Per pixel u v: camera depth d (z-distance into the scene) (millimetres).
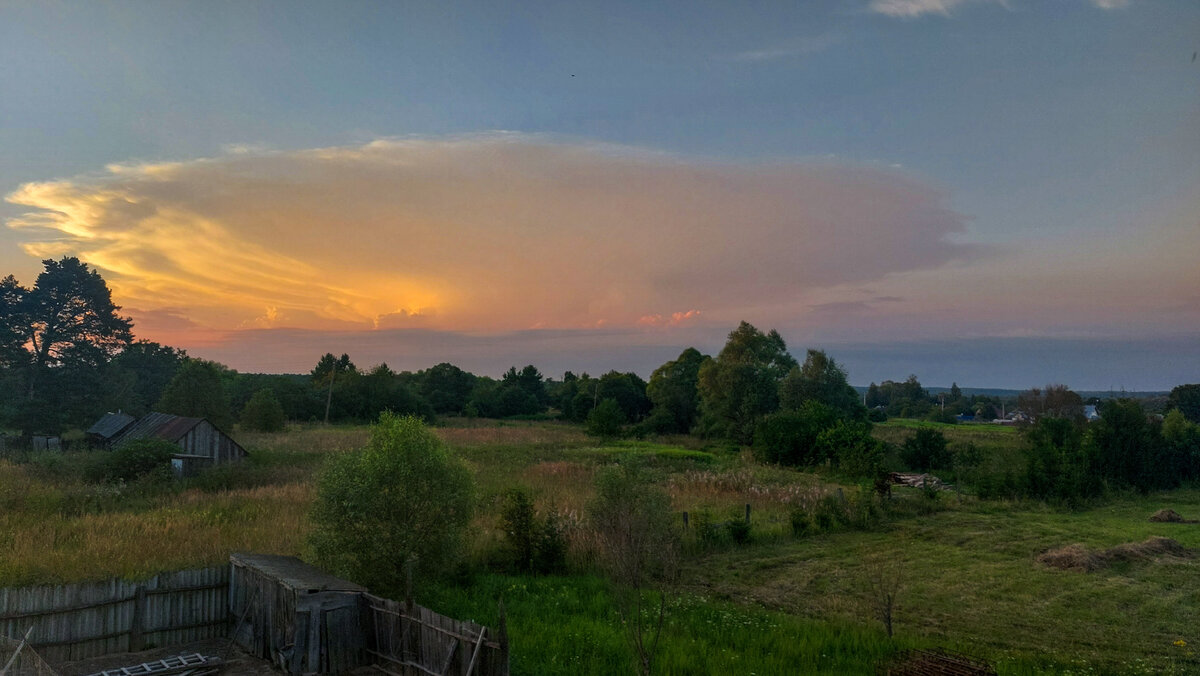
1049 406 80938
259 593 14258
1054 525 30203
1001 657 14492
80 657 13297
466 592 18156
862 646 14711
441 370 119562
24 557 17750
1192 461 44500
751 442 71500
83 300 68062
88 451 42500
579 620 15734
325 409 88375
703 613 17000
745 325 80188
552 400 129625
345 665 13398
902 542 26562
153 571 16844
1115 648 15508
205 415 57062
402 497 16328
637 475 14914
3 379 64375
